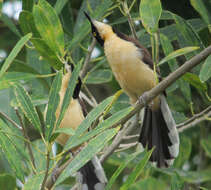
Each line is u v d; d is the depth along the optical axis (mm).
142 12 7938
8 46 14914
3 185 7719
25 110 6793
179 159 10922
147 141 9344
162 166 9117
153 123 9453
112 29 9836
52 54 8906
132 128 9234
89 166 8875
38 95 9914
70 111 9711
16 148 7984
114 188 11695
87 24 9898
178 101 11500
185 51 7723
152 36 7934
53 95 6770
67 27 11273
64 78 9828
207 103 10086
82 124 6555
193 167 12516
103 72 11312
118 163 11250
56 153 11086
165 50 8836
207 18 8445
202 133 11289
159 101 9375
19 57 13414
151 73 9328
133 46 9414
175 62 9070
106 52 9555
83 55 11398
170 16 10055
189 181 10398
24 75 8336
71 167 6285
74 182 11266
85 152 6324
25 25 9578
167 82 7785
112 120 6410
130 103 10359
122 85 9664
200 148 11438
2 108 9867
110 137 6305
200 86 8906
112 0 9914
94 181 8766
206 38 10461
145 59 9344
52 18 8398
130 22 9641
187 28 9023
